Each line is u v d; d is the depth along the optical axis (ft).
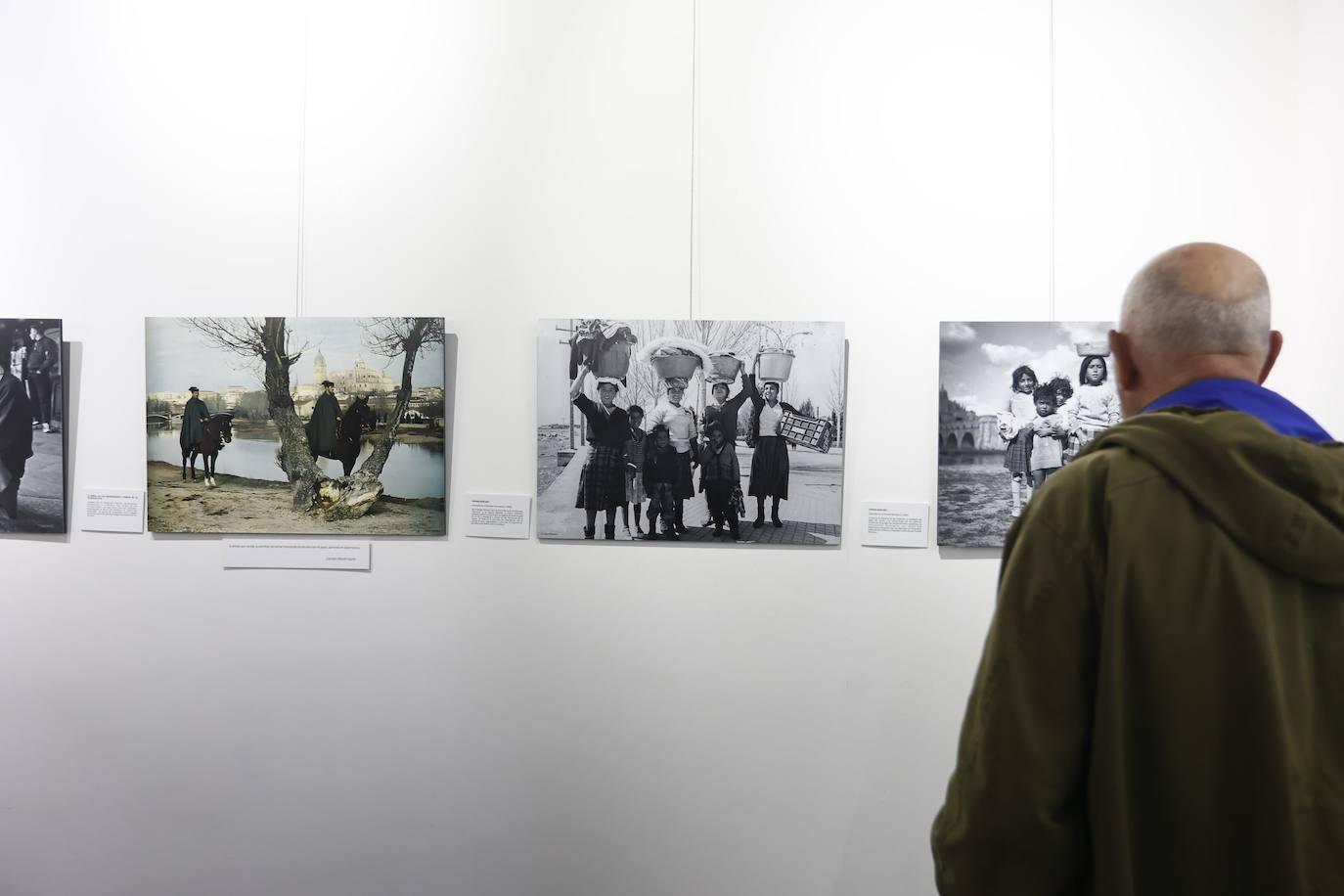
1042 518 4.10
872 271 9.37
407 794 9.54
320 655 9.59
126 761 9.68
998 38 9.34
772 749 9.43
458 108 9.52
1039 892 3.91
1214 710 3.66
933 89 9.36
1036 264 9.34
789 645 9.41
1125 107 9.30
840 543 9.38
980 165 9.36
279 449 9.50
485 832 9.52
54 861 9.70
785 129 9.40
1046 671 3.93
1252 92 9.22
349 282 9.57
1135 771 3.79
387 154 9.53
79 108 9.68
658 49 9.43
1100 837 3.77
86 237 9.70
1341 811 3.63
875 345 9.37
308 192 9.58
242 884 9.61
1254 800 3.58
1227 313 4.30
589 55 9.45
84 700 9.69
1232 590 3.66
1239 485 3.73
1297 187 9.20
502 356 9.51
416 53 9.53
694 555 9.41
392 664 9.56
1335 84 8.77
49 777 9.69
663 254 9.45
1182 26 9.27
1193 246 4.53
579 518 9.39
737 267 9.44
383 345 9.41
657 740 9.45
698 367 9.33
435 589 9.54
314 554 9.56
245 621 9.61
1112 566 3.82
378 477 9.47
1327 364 8.90
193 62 9.63
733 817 9.45
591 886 9.49
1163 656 3.70
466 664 9.54
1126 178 9.31
